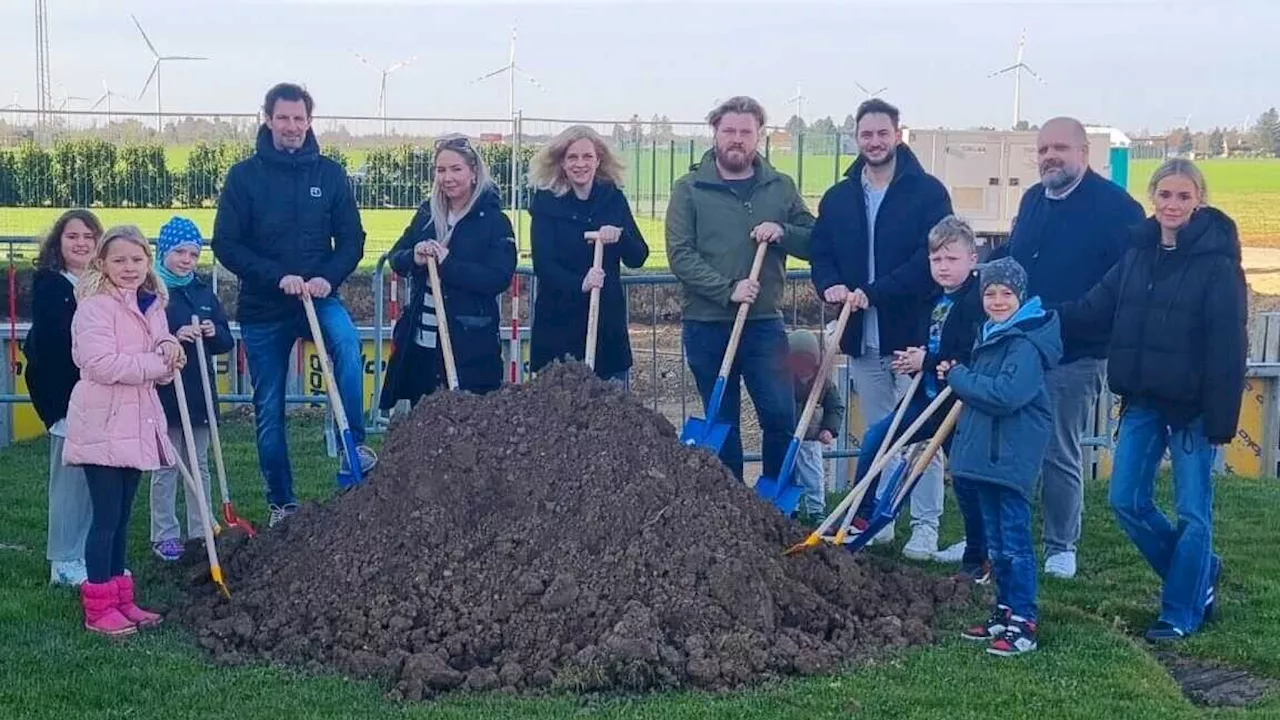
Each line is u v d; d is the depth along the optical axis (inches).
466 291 295.7
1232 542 314.2
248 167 294.8
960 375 231.3
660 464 244.2
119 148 902.4
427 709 198.5
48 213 897.5
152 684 208.1
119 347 233.9
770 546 245.1
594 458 244.1
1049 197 277.1
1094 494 357.1
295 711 198.1
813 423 327.6
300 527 261.1
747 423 481.1
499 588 228.1
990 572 276.8
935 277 263.3
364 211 839.7
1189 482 243.8
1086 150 273.6
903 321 289.4
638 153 932.6
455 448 246.4
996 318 234.4
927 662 220.4
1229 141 2933.1
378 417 390.3
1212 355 234.8
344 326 299.0
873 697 203.9
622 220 296.8
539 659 215.2
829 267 291.9
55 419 255.8
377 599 229.3
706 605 220.8
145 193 906.1
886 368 296.4
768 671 213.8
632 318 705.6
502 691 207.6
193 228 277.3
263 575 249.9
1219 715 202.8
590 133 293.4
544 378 263.1
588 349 283.4
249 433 438.3
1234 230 238.1
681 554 227.6
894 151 288.0
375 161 840.9
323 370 283.3
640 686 207.9
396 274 333.4
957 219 262.4
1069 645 230.7
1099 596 267.6
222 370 460.8
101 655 221.0
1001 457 232.1
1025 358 228.5
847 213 290.2
